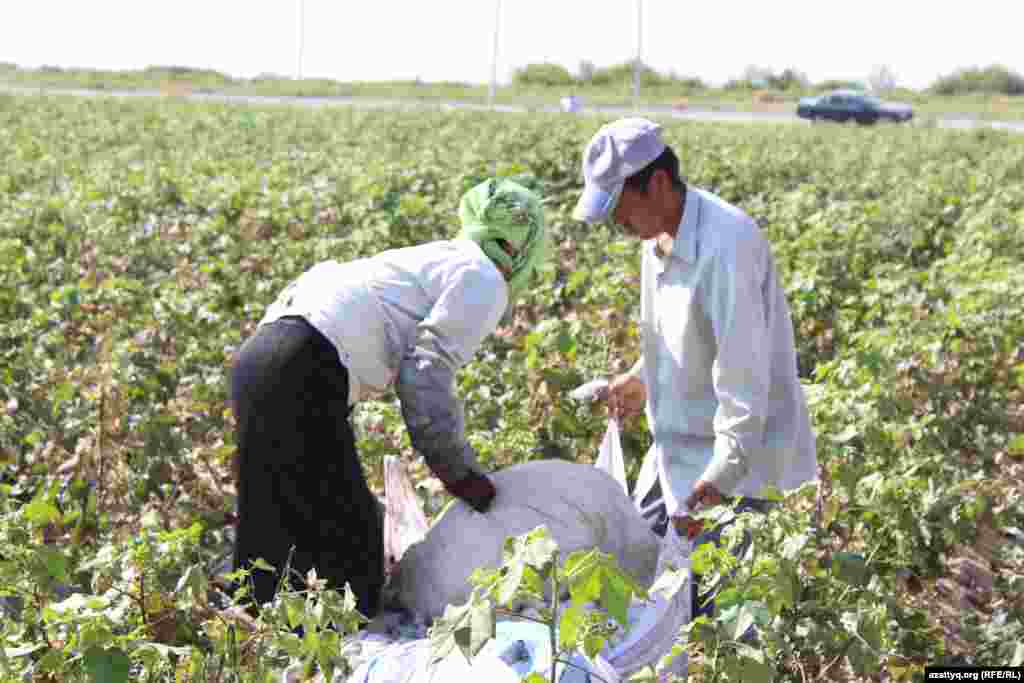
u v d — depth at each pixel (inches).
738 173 478.0
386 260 114.5
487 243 116.0
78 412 163.9
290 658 97.6
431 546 116.0
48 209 319.6
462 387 176.4
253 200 335.3
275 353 109.9
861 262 302.4
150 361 191.5
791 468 129.3
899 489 135.1
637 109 1605.6
